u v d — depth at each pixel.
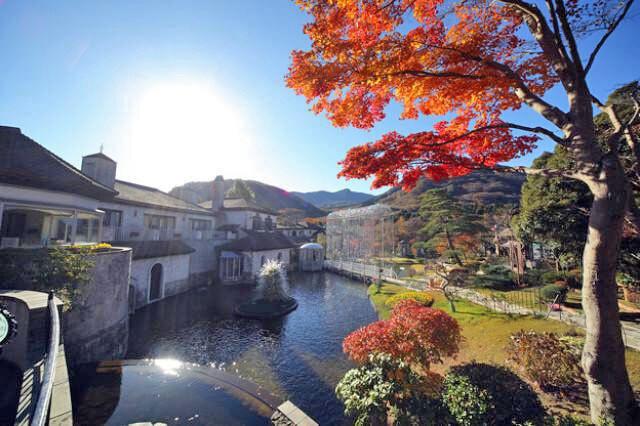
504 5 5.87
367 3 4.71
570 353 7.22
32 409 4.55
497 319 12.77
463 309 15.11
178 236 24.95
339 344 13.74
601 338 4.71
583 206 12.90
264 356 12.16
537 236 15.17
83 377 8.97
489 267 24.17
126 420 7.16
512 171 6.05
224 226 33.66
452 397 5.74
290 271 38.56
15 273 8.30
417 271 31.48
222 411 7.72
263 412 7.77
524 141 6.00
